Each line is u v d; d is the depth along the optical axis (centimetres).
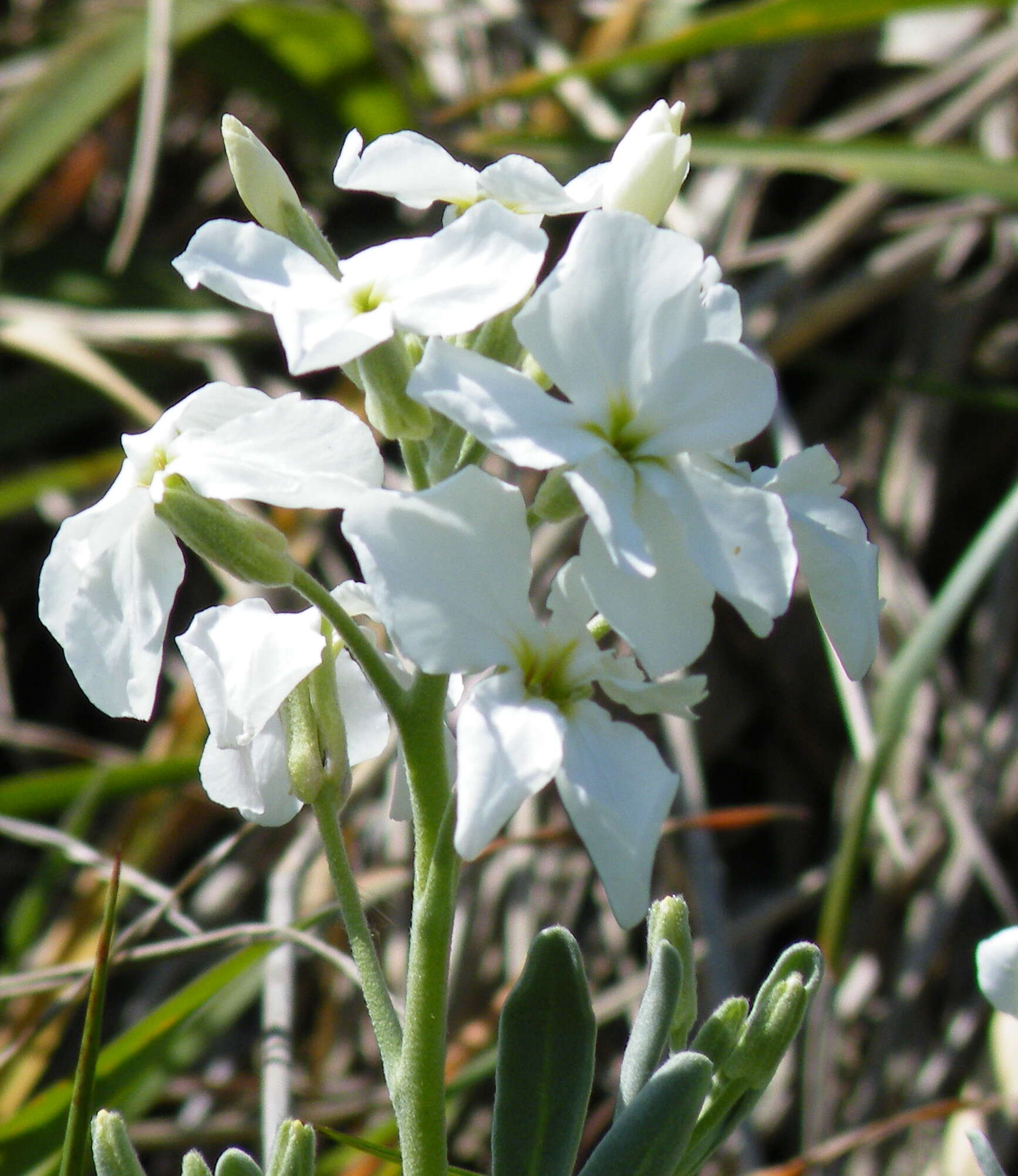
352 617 71
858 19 94
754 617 68
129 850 98
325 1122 87
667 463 69
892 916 104
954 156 97
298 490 69
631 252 69
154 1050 77
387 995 70
